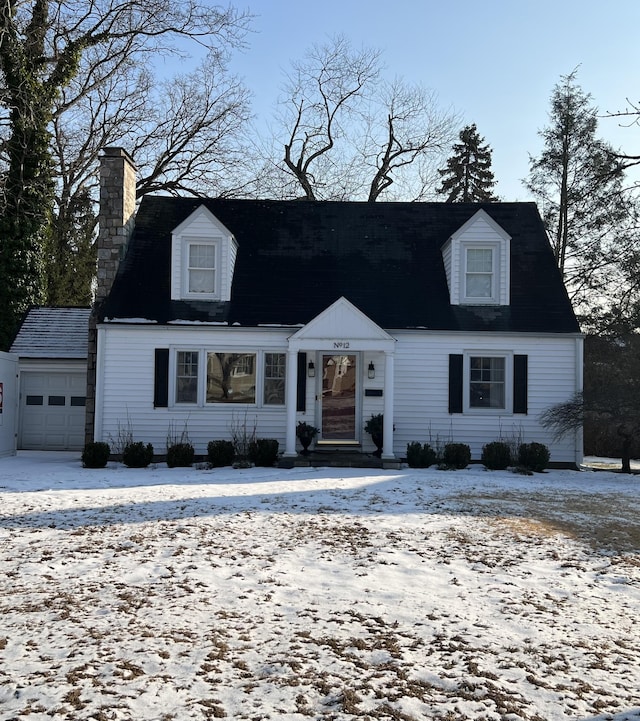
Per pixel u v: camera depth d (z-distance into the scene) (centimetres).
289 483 1348
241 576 738
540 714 458
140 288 1856
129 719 438
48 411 2114
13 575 738
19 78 2333
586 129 3247
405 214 2144
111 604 650
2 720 432
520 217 2128
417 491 1268
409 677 506
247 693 476
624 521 1055
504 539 924
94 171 3350
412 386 1831
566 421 1762
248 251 1995
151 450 1697
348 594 688
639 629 618
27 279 2370
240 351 1816
